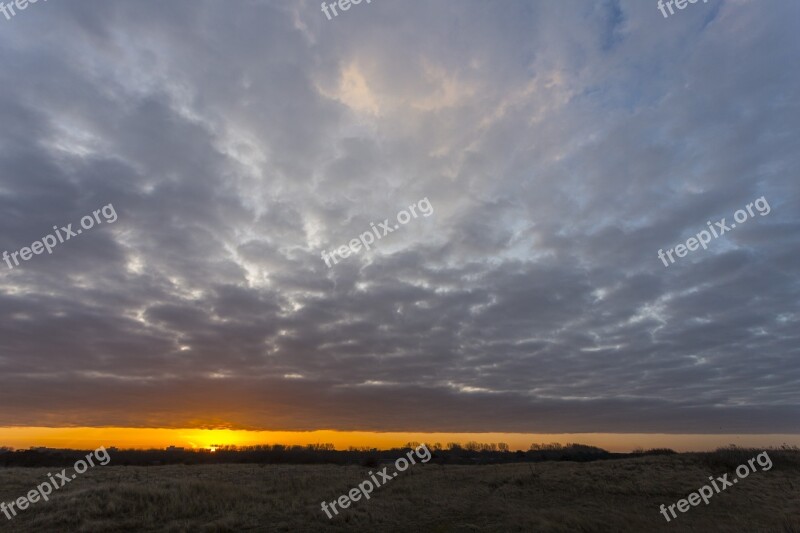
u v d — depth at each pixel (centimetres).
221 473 3803
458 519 2253
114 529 1967
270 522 2134
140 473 3728
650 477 3303
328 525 2108
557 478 3309
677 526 2158
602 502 2667
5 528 1984
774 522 2234
